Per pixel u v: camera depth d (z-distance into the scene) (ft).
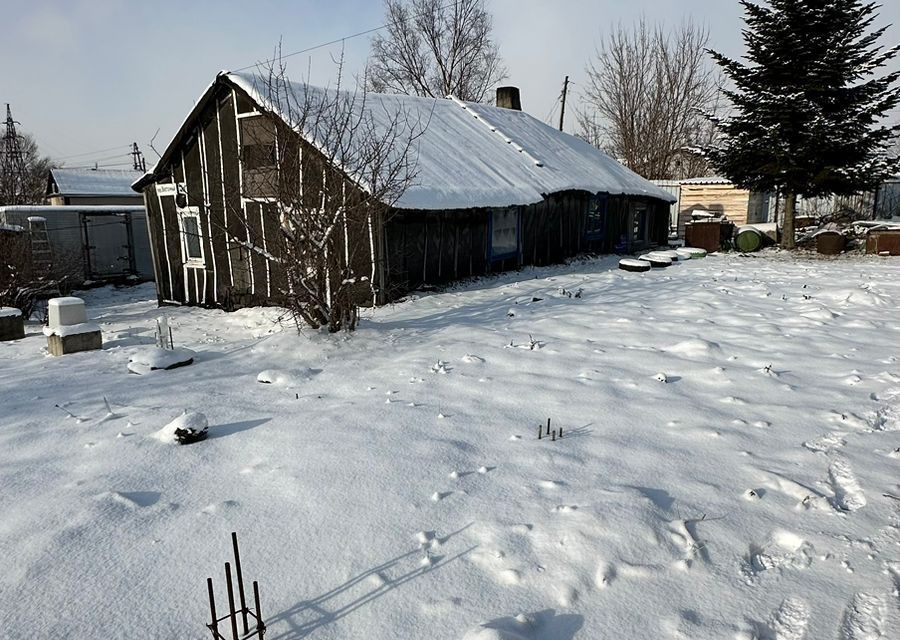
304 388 19.04
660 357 20.99
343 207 23.58
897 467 12.32
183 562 9.70
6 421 17.02
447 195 37.50
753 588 8.75
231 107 38.88
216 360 23.35
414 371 20.21
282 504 11.40
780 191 62.18
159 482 12.53
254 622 8.25
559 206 52.21
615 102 114.42
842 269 45.16
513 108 73.97
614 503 10.80
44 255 52.29
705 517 10.55
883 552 9.45
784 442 13.75
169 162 43.21
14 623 8.35
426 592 8.78
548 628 8.00
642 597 8.55
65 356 26.17
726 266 48.57
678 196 85.66
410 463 12.92
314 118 35.99
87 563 9.69
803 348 21.90
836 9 55.52
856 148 58.13
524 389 17.93
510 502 11.18
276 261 24.86
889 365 19.48
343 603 8.63
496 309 31.58
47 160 198.49
